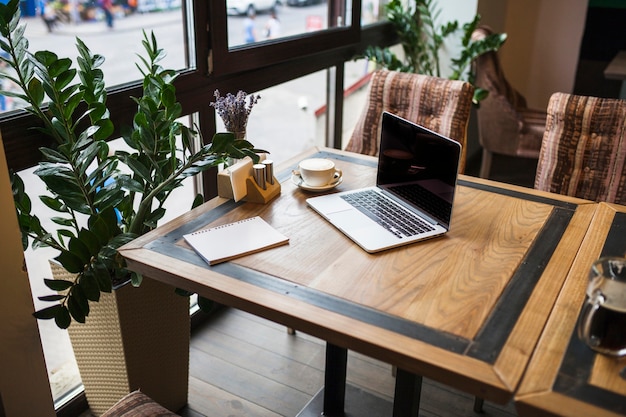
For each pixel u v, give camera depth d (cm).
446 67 363
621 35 744
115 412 132
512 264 132
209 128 211
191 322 227
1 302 143
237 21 215
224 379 204
